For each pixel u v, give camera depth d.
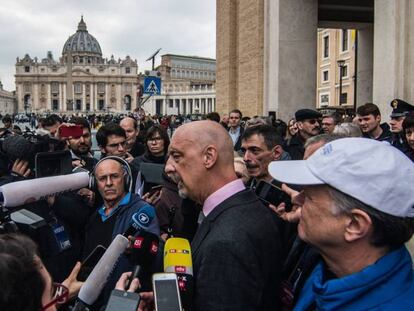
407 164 1.62
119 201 3.52
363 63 17.58
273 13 12.15
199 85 117.62
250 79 15.23
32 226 2.72
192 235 2.99
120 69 150.88
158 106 125.12
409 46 8.00
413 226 1.61
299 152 6.66
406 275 1.59
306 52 11.86
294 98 11.84
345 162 1.61
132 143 7.44
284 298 2.28
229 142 2.31
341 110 19.97
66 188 3.05
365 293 1.56
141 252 2.43
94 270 2.32
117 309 1.80
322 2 15.08
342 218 1.63
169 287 1.85
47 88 151.75
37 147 3.59
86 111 143.50
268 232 2.14
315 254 2.14
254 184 3.97
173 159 2.31
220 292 1.94
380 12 8.49
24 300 1.41
